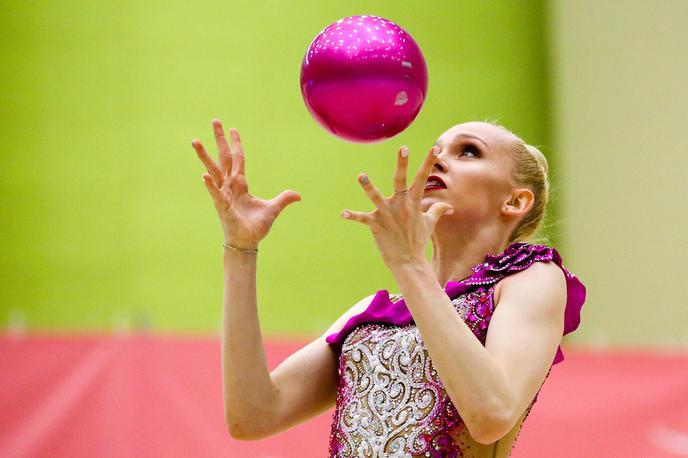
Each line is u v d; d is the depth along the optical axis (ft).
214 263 59.57
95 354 31.01
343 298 60.13
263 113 61.21
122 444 29.99
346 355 16.43
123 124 59.98
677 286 52.11
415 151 62.23
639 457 30.35
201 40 61.31
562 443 30.48
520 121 63.72
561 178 61.87
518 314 15.11
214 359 31.63
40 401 30.14
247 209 16.62
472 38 63.98
